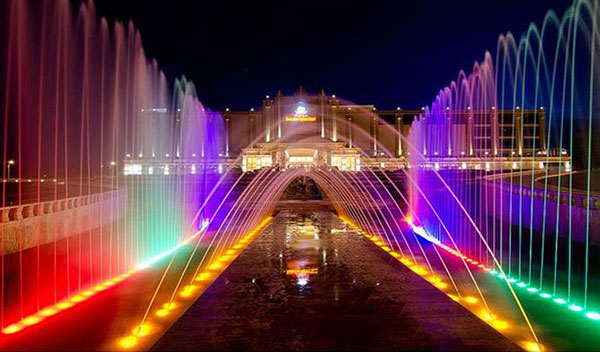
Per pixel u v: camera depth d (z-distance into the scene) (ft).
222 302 28.30
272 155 244.63
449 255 47.55
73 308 29.50
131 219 89.92
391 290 31.04
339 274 35.65
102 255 55.52
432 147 241.55
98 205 75.82
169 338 22.47
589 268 45.03
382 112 265.95
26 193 116.88
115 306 29.68
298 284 32.60
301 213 89.61
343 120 264.11
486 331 23.38
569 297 33.01
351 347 21.35
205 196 121.70
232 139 262.88
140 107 115.85
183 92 189.98
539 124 228.84
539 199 64.03
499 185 85.40
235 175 149.28
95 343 23.13
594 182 114.83
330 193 129.49
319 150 248.73
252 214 90.17
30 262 50.96
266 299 29.01
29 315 30.12
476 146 228.22
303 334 22.97
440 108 234.17
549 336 24.66
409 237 60.54
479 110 228.22
